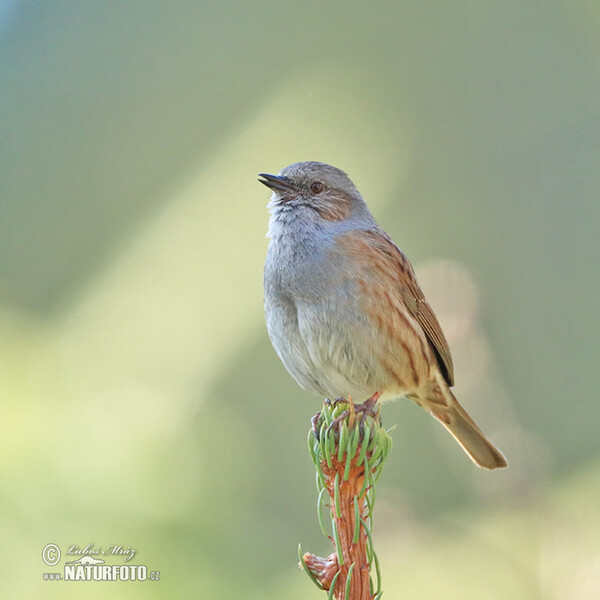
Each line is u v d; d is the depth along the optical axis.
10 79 16.33
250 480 7.10
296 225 7.70
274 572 6.79
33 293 13.46
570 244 16.12
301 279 7.39
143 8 17.22
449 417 8.48
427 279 9.45
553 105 17.03
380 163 16.61
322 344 7.38
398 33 17.81
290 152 16.00
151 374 9.21
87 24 17.00
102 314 9.31
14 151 15.70
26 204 15.11
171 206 13.27
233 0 17.52
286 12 17.66
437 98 17.47
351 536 4.70
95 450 6.02
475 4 17.72
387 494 9.58
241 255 12.43
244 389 12.43
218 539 6.17
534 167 16.80
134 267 11.75
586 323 15.25
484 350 9.01
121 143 15.98
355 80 17.22
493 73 17.55
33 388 6.29
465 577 8.77
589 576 8.21
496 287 15.99
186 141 16.06
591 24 16.11
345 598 4.53
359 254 7.39
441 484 12.48
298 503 12.48
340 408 5.04
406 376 7.64
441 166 16.95
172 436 6.34
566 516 8.70
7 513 5.71
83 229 14.81
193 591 5.86
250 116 16.42
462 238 16.39
